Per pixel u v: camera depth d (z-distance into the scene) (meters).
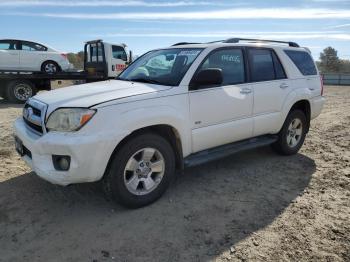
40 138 3.42
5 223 3.46
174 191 4.29
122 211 3.75
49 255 2.97
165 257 2.98
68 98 3.62
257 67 4.98
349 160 5.59
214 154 4.44
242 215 3.71
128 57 16.03
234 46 4.69
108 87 4.02
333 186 4.53
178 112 3.90
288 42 5.90
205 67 4.27
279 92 5.18
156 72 4.45
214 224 3.52
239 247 3.13
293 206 3.95
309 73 5.91
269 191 4.34
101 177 3.47
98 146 3.31
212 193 4.25
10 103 12.99
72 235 3.28
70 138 3.27
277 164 5.36
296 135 5.82
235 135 4.65
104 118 3.37
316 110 5.99
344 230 3.44
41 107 3.63
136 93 3.70
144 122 3.59
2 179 4.51
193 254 3.03
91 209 3.78
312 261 2.96
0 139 6.41
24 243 3.14
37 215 3.63
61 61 14.82
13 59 13.70
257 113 4.89
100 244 3.14
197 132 4.15
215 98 4.28
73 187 4.30
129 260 2.93
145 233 3.33
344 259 2.98
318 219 3.65
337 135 7.42
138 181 3.77
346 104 13.54
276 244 3.19
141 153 3.74
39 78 13.48
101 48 15.16
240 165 5.28
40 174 3.46
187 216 3.67
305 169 5.16
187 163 4.12
